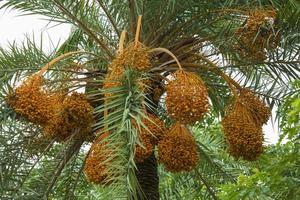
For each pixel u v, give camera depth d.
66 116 6.15
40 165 7.91
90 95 6.34
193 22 7.40
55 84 7.02
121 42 6.29
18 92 6.03
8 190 7.59
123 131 5.30
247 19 6.92
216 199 8.59
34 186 7.91
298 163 6.79
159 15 7.31
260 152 6.52
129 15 7.52
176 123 6.16
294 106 6.37
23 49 7.41
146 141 5.96
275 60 7.41
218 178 8.84
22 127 7.38
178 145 6.09
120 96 5.47
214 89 8.02
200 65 7.15
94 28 7.85
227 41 7.27
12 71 7.24
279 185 6.72
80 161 8.56
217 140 9.29
